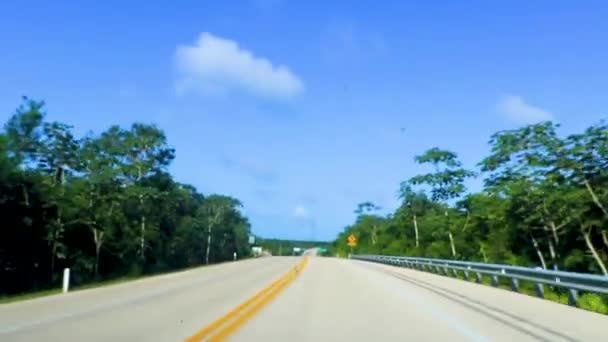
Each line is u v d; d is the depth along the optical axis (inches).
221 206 4249.5
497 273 996.6
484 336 458.3
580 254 1636.3
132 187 2395.4
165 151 2568.9
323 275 1422.2
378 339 442.9
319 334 463.8
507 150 1705.2
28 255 1692.9
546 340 438.0
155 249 2805.1
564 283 715.4
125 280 1294.3
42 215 1722.4
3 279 1665.8
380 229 4394.7
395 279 1257.4
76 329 482.9
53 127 2001.7
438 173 2659.9
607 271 1525.6
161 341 420.8
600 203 1515.7
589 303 820.6
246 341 424.8
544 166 1647.4
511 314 600.7
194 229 3526.1
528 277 844.6
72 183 2048.5
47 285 1743.4
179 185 2893.7
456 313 613.6
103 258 2271.2
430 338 447.8
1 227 1571.1
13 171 1598.2
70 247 1964.8
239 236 5068.9
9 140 1854.1
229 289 961.5
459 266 1283.2
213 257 4333.2
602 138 1533.0
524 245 1950.1
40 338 434.6
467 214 2508.6
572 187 1588.3
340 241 5782.5
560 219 1707.7
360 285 1058.7
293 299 775.1
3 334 454.6
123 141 2444.6
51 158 2020.2
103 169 2225.6
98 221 2070.6
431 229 2839.6
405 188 3198.8
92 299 777.6
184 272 1600.6
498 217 1909.4
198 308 655.1
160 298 790.5
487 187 1881.2
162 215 2736.2
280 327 500.7
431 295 842.2
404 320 555.8
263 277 1333.7
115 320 544.1
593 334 465.7
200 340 426.0
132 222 2429.9
